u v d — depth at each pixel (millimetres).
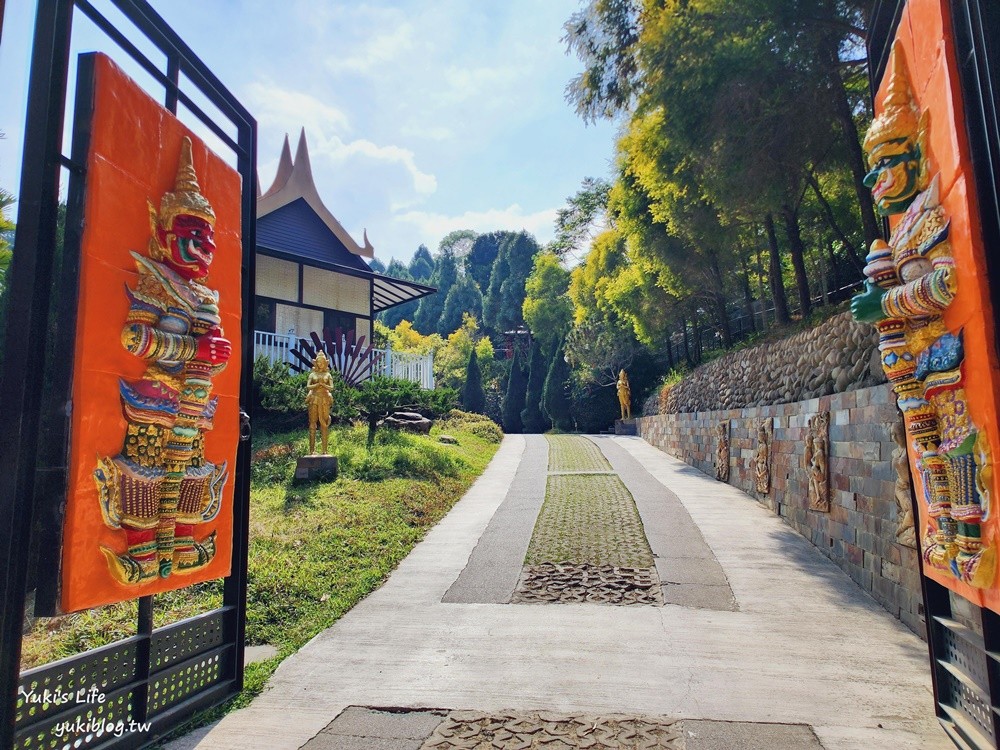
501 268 46406
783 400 9461
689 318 19750
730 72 7797
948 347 2570
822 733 3264
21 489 2379
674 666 4156
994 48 2375
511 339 41094
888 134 2945
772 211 10039
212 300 3207
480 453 15719
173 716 3291
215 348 3137
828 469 6883
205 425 3330
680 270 15000
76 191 2609
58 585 2479
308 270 17000
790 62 7633
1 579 2322
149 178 2969
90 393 2586
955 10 2549
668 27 8195
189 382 3031
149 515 2904
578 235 36844
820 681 3908
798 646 4480
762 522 8422
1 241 4777
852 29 7305
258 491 8430
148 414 2863
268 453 10078
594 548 7133
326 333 14648
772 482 9188
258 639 4766
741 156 8523
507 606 5434
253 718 3543
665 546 7191
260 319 15734
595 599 5562
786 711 3514
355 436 11883
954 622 3254
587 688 3848
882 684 3863
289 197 16594
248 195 4184
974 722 2998
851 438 6312
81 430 2539
